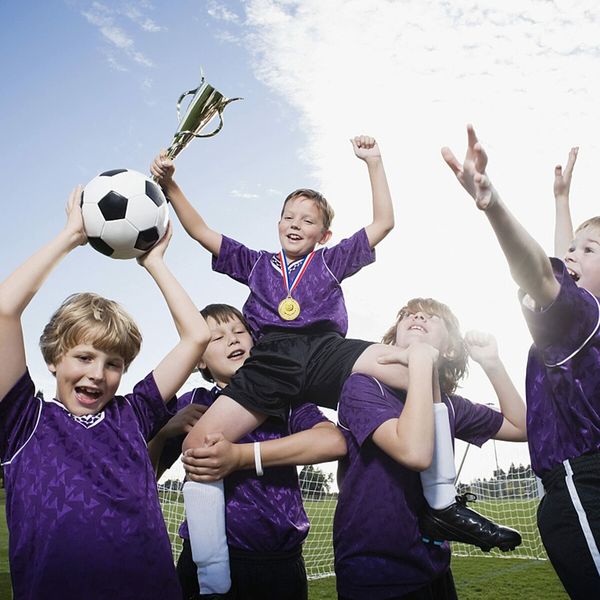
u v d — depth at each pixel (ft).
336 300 12.85
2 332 7.63
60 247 8.92
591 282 8.23
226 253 13.66
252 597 9.77
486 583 24.18
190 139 11.98
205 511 9.62
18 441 7.72
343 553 9.43
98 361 8.20
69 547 7.09
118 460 7.80
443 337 11.68
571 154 11.38
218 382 12.44
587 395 7.26
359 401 9.87
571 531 7.08
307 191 14.07
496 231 6.71
